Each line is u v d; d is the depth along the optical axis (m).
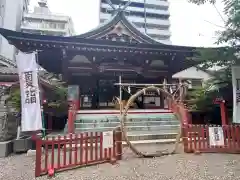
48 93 13.41
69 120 10.80
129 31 16.53
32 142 9.04
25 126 7.78
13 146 8.96
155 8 66.06
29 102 7.90
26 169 6.43
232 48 8.84
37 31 47.44
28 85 7.97
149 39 16.72
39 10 53.12
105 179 5.37
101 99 18.16
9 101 11.19
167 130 11.55
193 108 15.56
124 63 16.27
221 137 8.23
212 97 13.71
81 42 13.62
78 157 7.47
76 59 15.78
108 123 11.57
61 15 53.22
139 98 18.47
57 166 6.05
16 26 30.66
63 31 49.53
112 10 17.47
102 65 15.91
